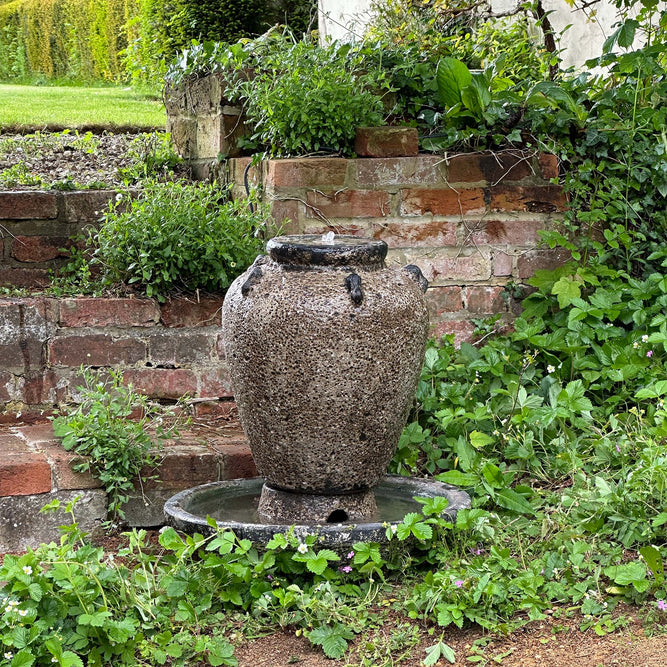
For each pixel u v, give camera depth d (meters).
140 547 3.13
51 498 3.43
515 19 7.41
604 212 4.53
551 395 3.95
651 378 4.06
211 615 2.88
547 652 2.68
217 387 4.27
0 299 4.20
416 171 4.37
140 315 4.20
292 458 3.13
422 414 4.09
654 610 2.84
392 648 2.71
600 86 5.08
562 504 3.45
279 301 3.02
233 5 12.88
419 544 3.13
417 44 5.49
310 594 2.89
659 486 3.27
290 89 4.38
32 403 4.06
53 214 4.70
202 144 5.38
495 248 4.52
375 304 3.01
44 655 2.55
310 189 4.26
